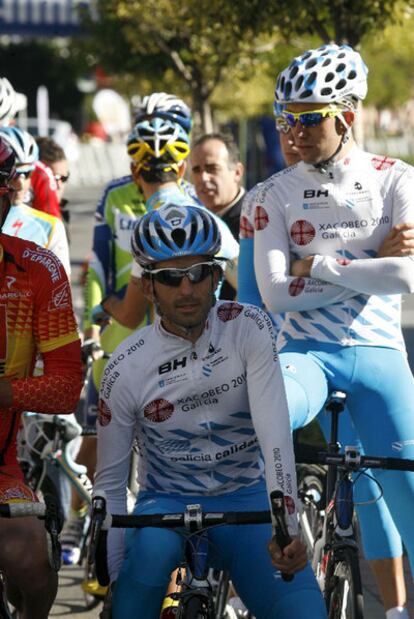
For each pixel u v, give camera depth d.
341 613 7.73
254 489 7.64
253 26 22.12
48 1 63.94
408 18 25.58
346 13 20.38
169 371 7.32
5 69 91.81
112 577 7.29
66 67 92.50
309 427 16.83
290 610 7.00
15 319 7.37
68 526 12.20
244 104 55.59
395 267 8.84
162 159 10.95
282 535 6.66
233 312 7.38
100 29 48.66
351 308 9.11
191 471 7.52
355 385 9.09
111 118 70.88
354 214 9.12
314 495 10.03
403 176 9.13
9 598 7.62
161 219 7.09
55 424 11.39
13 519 7.08
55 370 7.35
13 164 7.32
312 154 9.04
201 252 7.03
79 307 28.92
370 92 83.19
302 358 9.03
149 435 7.50
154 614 7.11
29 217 11.07
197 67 45.50
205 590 6.86
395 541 9.41
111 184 12.58
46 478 11.76
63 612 10.77
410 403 9.11
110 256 12.59
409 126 144.88
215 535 7.40
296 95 8.91
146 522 6.81
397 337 9.27
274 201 9.27
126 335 12.05
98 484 7.46
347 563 7.79
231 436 7.47
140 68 48.69
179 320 7.11
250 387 7.28
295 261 9.17
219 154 12.68
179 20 38.25
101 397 7.46
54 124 78.12
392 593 9.43
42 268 7.41
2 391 7.17
